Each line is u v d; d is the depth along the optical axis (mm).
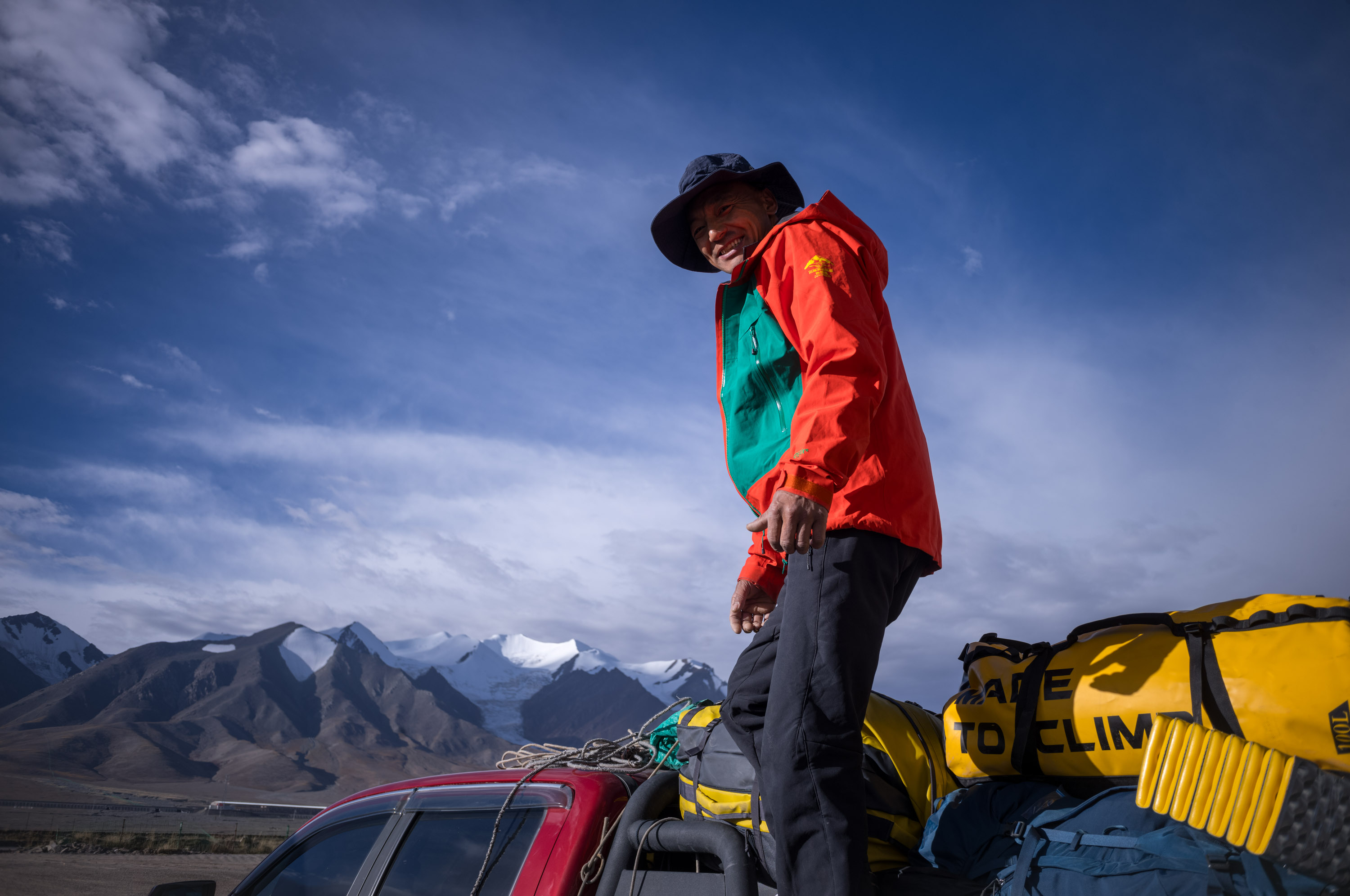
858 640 1299
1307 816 1014
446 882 2018
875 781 1560
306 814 136375
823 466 1225
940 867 1442
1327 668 1108
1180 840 1104
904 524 1397
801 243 1486
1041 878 1208
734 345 1682
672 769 1979
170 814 119000
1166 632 1327
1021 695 1446
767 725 1324
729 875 1445
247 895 2430
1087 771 1336
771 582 1786
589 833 1872
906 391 1591
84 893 30484
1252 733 1142
